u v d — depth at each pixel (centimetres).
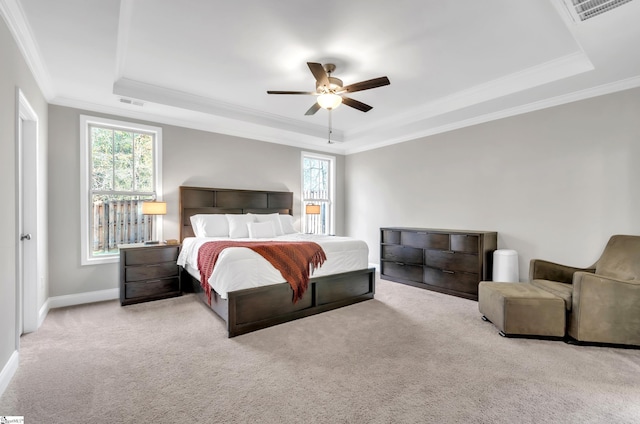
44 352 227
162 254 369
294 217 563
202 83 344
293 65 300
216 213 458
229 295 257
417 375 196
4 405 163
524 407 163
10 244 195
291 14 221
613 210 308
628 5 186
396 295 394
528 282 335
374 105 412
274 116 462
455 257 395
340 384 185
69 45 232
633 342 229
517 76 318
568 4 188
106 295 371
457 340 251
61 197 344
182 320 297
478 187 420
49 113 337
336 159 627
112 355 222
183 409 161
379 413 158
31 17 197
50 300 335
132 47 266
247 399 170
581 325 238
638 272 251
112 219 384
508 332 254
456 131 445
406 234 458
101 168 379
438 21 229
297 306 303
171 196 425
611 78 291
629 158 299
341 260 345
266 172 526
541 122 358
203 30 241
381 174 562
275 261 289
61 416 155
